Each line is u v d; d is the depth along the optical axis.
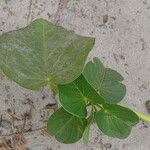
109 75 0.23
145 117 0.26
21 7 0.28
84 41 0.20
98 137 0.28
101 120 0.22
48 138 0.28
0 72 0.27
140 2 0.30
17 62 0.20
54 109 0.28
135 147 0.29
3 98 0.27
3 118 0.27
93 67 0.23
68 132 0.22
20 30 0.20
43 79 0.20
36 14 0.28
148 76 0.30
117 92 0.23
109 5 0.30
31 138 0.28
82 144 0.28
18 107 0.28
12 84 0.28
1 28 0.28
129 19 0.30
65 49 0.20
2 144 0.27
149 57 0.30
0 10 0.28
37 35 0.20
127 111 0.21
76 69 0.20
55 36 0.20
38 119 0.28
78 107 0.21
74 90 0.21
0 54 0.20
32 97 0.28
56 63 0.20
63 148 0.28
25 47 0.20
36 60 0.20
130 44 0.30
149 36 0.30
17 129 0.28
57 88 0.21
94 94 0.21
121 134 0.22
